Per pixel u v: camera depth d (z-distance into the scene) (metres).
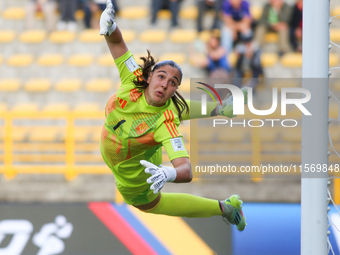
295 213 16.95
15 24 35.78
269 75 29.78
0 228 17.61
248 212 17.11
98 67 31.92
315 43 8.32
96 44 33.78
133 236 17.31
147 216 17.64
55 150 25.27
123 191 9.83
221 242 16.95
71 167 22.00
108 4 8.33
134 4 36.94
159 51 32.56
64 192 22.00
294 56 30.47
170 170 7.31
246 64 26.20
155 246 17.09
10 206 17.91
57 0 34.91
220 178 22.19
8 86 30.38
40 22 35.66
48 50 33.59
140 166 9.19
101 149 9.53
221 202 10.93
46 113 22.27
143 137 8.49
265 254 16.58
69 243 17.36
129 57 8.77
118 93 8.65
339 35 32.00
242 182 22.05
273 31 31.03
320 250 8.28
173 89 8.12
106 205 17.94
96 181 22.75
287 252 16.52
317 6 8.31
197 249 16.95
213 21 29.03
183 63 30.86
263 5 32.47
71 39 34.09
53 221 17.67
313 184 8.35
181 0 33.88
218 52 27.53
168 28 34.53
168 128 8.19
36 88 30.19
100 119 27.56
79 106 28.38
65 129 26.75
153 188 7.05
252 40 28.70
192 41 33.03
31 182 22.27
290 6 30.16
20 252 17.25
